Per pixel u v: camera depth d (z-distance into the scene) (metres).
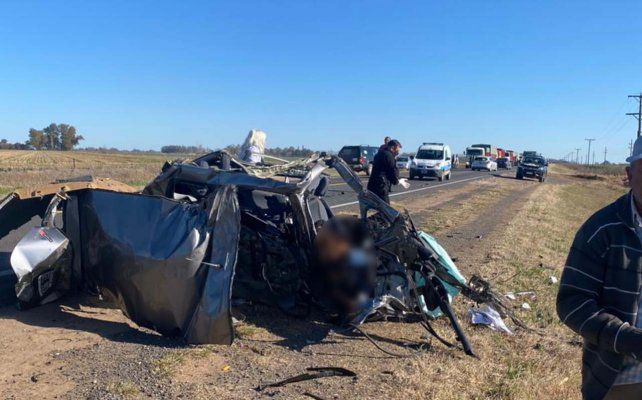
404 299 6.09
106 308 6.39
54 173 32.69
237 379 4.58
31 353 4.96
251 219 6.36
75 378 4.47
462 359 5.21
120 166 49.66
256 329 5.70
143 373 4.57
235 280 6.13
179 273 5.34
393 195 22.73
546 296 7.76
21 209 6.62
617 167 118.44
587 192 38.44
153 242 5.54
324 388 4.48
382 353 5.31
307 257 6.17
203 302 5.24
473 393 4.51
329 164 6.75
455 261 9.70
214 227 5.50
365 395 4.37
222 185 5.91
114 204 6.00
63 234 6.20
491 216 16.89
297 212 6.05
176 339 5.40
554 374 4.97
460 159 94.38
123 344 5.23
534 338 5.91
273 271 6.20
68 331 5.56
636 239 2.54
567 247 12.55
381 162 12.06
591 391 2.72
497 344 5.68
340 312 6.04
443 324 6.20
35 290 6.03
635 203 2.57
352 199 18.14
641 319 2.58
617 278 2.56
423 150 37.38
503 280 8.52
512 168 75.00
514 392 4.51
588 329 2.52
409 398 4.34
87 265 6.18
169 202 5.75
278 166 7.03
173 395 4.22
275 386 4.46
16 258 5.85
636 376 2.64
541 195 27.52
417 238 6.03
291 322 6.09
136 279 5.52
